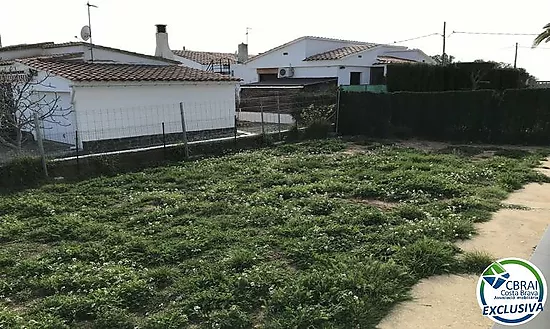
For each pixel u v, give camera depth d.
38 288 4.63
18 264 5.18
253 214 6.77
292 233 5.92
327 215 6.77
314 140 15.05
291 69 28.67
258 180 9.30
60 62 14.72
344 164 10.85
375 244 5.47
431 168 9.97
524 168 10.04
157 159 11.72
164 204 7.63
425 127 15.98
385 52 32.25
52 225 6.53
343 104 16.77
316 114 16.30
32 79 13.25
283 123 18.41
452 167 10.11
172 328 3.78
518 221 6.41
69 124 13.16
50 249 5.77
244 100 23.38
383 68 28.30
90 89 12.80
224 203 7.41
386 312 3.99
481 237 5.79
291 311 3.92
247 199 7.75
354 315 3.86
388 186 8.34
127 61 17.22
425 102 15.80
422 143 15.10
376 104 16.28
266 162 11.29
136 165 11.14
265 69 30.22
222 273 4.71
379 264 4.77
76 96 12.55
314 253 5.20
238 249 5.41
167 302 4.29
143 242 5.67
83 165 10.38
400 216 6.65
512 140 14.70
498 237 5.77
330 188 8.33
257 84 27.41
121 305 4.17
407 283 4.52
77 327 3.88
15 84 13.08
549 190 8.35
